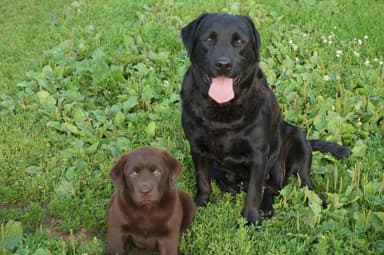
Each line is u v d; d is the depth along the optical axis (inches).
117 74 300.0
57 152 243.9
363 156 240.8
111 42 348.2
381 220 192.2
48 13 412.8
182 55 330.6
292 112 271.1
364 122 270.8
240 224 191.2
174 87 297.3
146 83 297.3
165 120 268.2
